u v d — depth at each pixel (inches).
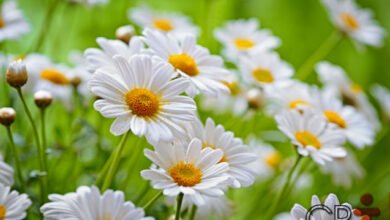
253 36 23.7
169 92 16.6
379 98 25.6
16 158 17.5
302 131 18.4
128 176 19.0
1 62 20.5
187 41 18.0
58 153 19.9
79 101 20.5
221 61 18.1
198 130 17.0
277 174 22.6
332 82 24.0
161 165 16.1
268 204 22.3
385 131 25.3
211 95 17.2
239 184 16.2
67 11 27.2
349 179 22.5
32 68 20.7
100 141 19.8
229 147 17.1
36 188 20.4
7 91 20.7
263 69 21.5
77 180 20.6
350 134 20.1
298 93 21.2
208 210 18.8
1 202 16.4
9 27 20.8
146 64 16.5
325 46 25.7
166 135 16.0
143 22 23.0
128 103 16.2
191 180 15.9
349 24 25.1
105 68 16.7
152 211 18.8
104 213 15.7
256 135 23.5
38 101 17.8
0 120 17.1
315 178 25.8
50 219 15.8
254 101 20.4
